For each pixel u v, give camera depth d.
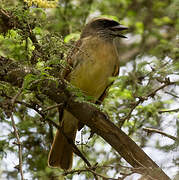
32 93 8.57
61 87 8.51
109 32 11.43
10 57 8.66
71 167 10.99
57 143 11.06
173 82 9.54
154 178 8.16
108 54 10.70
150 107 10.56
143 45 11.65
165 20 11.95
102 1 12.62
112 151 10.85
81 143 9.47
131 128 10.87
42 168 11.04
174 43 10.76
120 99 10.93
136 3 13.00
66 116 10.98
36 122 11.02
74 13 11.91
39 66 8.42
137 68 10.05
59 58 7.92
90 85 10.54
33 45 8.59
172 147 8.52
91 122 9.14
